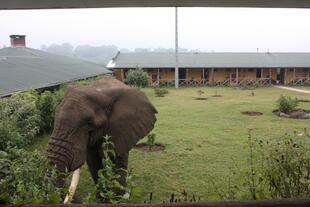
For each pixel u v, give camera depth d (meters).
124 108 6.66
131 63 41.66
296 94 29.84
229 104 22.83
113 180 3.14
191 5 5.42
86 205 2.06
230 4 5.30
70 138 5.59
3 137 8.65
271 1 5.05
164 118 17.41
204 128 14.77
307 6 5.34
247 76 42.81
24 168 3.22
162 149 11.28
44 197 2.58
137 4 5.33
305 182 3.65
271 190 3.81
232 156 10.27
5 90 13.87
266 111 19.70
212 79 42.09
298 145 4.09
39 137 12.90
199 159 10.05
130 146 6.52
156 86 37.56
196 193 7.36
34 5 5.24
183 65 40.78
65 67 28.20
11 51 30.17
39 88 16.98
